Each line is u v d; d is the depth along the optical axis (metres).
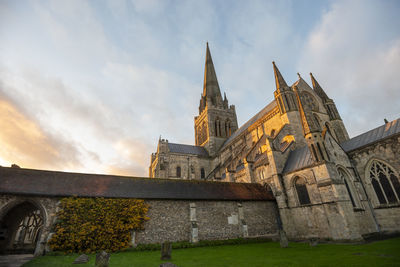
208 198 27.12
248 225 27.81
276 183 30.56
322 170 25.14
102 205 22.22
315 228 24.88
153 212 24.27
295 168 29.06
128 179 27.67
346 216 22.17
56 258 16.98
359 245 18.84
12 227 22.09
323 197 24.41
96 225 20.98
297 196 28.22
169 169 59.91
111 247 20.50
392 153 25.00
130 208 22.89
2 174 22.19
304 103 42.22
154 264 14.38
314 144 26.69
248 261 14.39
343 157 28.48
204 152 72.25
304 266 12.03
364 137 29.95
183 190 27.86
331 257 14.27
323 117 43.12
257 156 41.66
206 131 77.50
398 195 24.05
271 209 30.16
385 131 27.16
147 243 22.56
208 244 23.70
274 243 24.77
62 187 22.81
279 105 42.78
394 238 21.34
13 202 20.47
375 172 26.72
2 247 21.28
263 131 48.28
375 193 26.42
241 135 56.09
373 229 24.47
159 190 26.59
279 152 32.78
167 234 23.78
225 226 26.62
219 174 55.16
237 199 28.62
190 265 13.65
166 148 61.81
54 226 20.09
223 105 85.75
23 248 21.83
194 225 24.70
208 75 92.19
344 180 26.69
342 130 41.69
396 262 11.56
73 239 19.69
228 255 17.23
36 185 22.05
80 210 21.27
